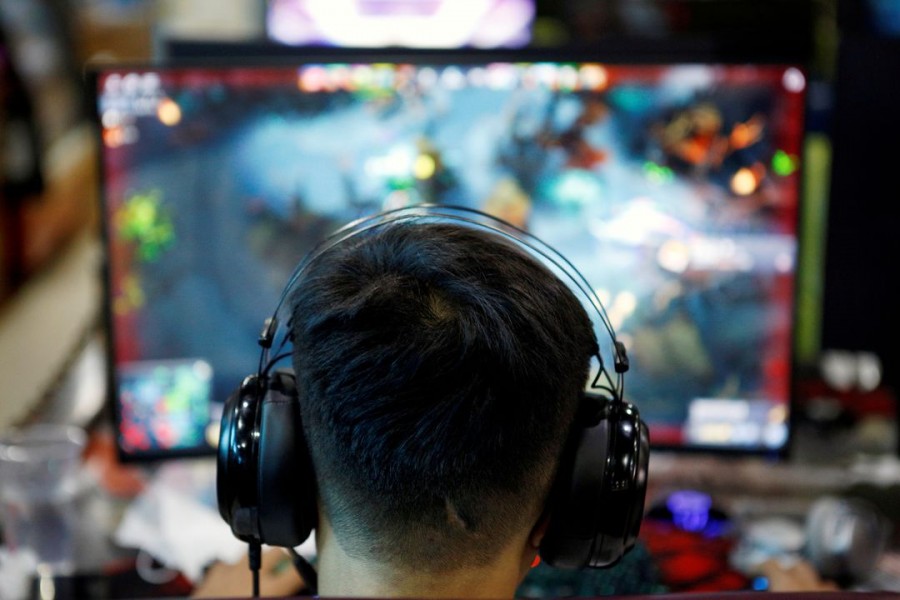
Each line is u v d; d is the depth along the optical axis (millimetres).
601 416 593
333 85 1223
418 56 1240
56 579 1094
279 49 1389
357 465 531
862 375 1624
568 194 1254
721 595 452
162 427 1263
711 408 1280
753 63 1210
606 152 1243
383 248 574
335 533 559
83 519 1238
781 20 1438
